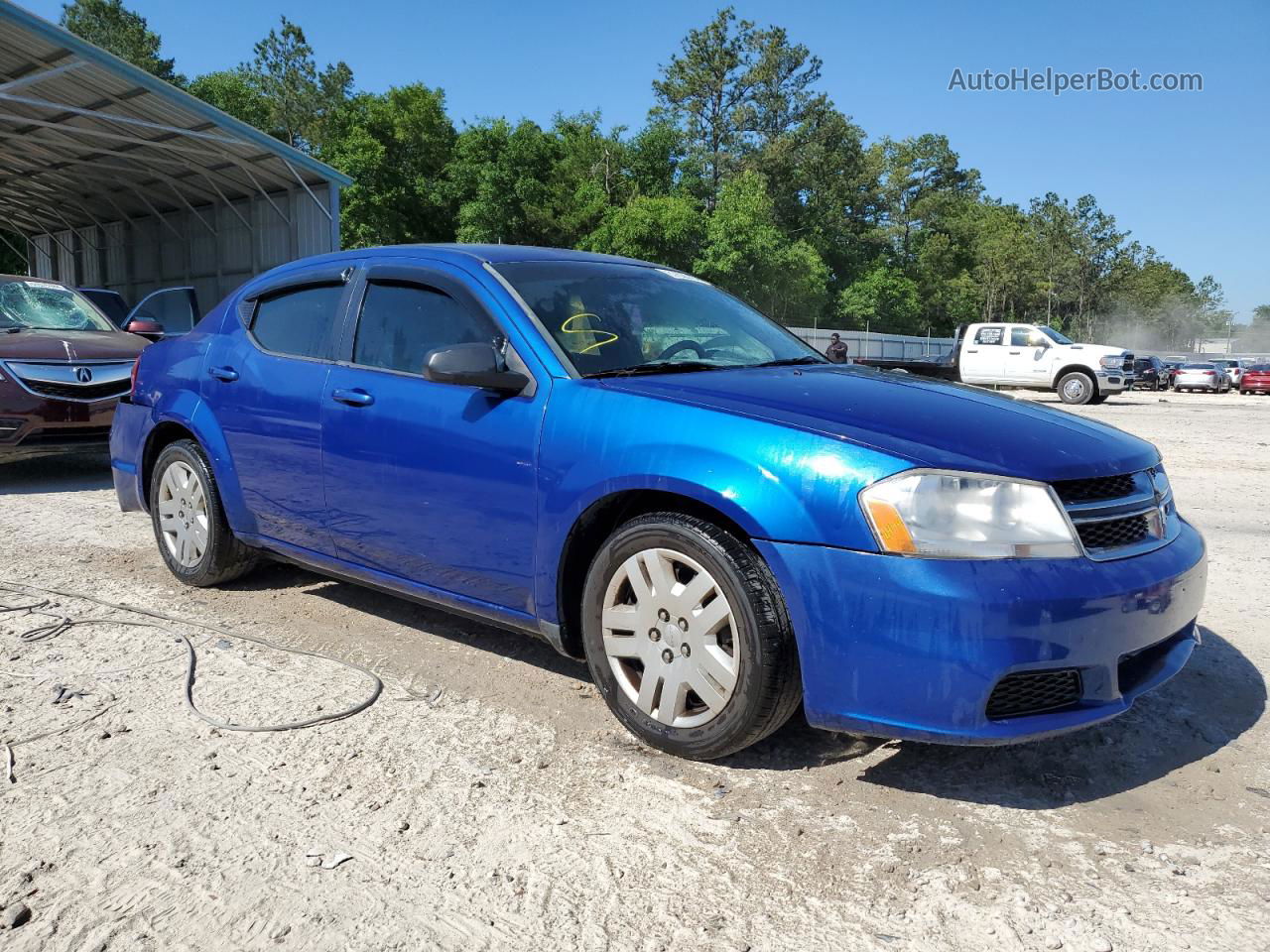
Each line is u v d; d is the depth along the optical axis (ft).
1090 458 8.32
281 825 7.86
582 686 10.91
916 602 7.52
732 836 7.73
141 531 19.15
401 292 11.78
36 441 23.41
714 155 242.99
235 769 8.84
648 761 9.04
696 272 183.83
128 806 8.14
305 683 10.94
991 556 7.57
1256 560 17.48
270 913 6.72
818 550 7.91
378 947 6.38
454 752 9.21
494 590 10.36
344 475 11.63
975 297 291.38
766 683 8.25
